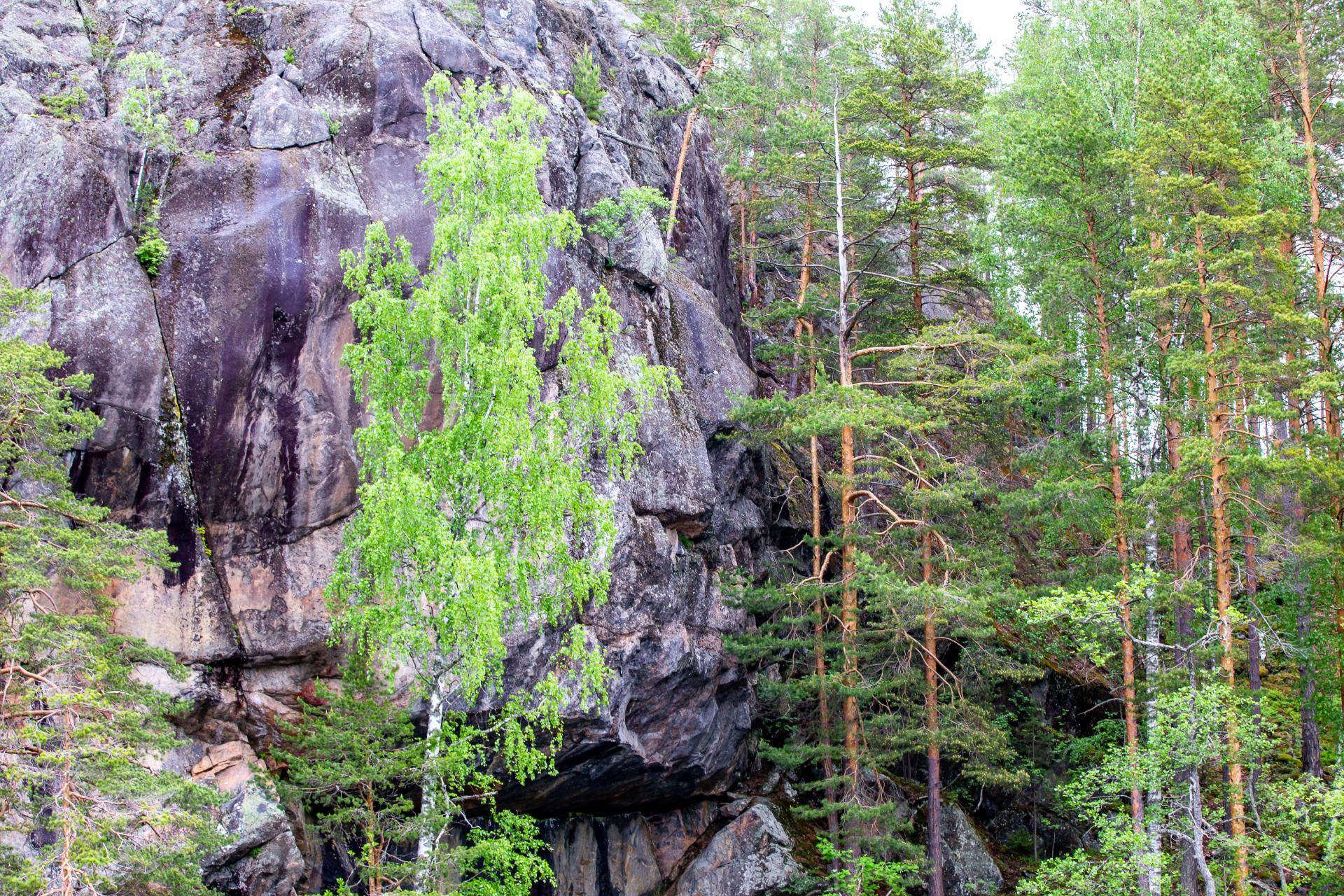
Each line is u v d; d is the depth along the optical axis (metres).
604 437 16.03
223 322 17.67
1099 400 22.52
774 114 31.20
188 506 17.11
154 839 13.92
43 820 12.49
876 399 21.47
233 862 15.83
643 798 22.45
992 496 23.42
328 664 17.53
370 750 14.98
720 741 23.09
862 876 20.52
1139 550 22.86
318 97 20.00
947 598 19.62
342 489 17.95
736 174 28.72
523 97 16.17
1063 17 31.55
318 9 21.05
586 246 22.36
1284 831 19.91
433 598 14.27
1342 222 21.83
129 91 18.59
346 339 18.45
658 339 23.58
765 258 34.28
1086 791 19.36
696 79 30.88
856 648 21.66
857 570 21.95
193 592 16.91
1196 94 20.73
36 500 14.16
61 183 17.09
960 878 24.09
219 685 17.03
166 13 20.56
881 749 22.62
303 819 17.12
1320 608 22.66
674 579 21.48
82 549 12.42
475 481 14.88
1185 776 20.70
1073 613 19.08
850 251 32.41
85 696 11.61
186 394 17.31
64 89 18.78
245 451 17.50
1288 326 19.94
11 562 12.10
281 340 17.91
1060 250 23.17
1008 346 21.67
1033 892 20.45
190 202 18.19
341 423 18.09
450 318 14.98
